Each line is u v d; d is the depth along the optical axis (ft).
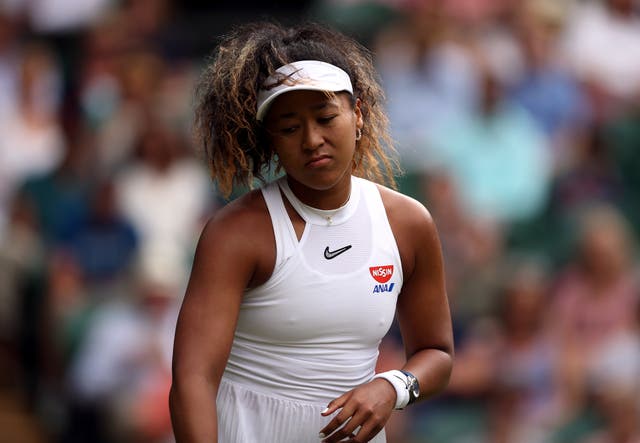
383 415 33.01
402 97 100.01
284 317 33.58
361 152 36.35
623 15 107.86
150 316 86.17
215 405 32.78
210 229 33.60
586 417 84.38
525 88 102.32
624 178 100.58
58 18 110.63
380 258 34.30
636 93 105.81
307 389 34.17
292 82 32.22
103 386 85.51
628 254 93.50
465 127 98.73
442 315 36.32
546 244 94.48
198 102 36.09
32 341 89.25
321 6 110.01
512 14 105.91
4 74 105.91
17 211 93.97
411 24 103.96
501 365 85.30
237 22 111.14
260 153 34.86
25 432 86.43
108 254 92.89
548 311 88.28
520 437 83.92
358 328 34.09
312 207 33.88
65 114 104.37
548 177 98.99
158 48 109.70
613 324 86.74
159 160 96.68
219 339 32.86
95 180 97.09
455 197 92.53
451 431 84.28
